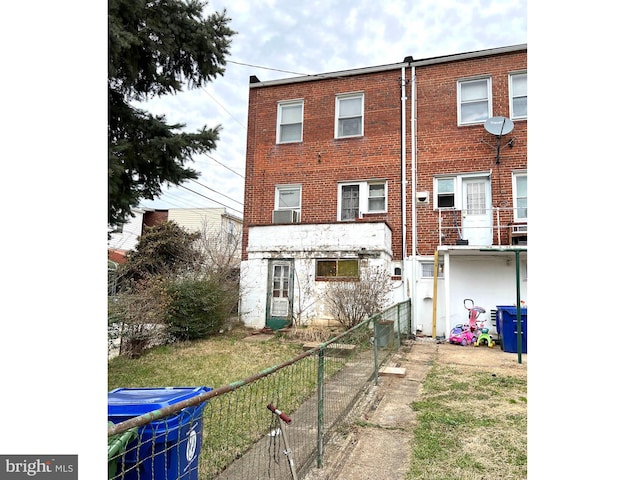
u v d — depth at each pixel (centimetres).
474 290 1062
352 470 328
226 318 1056
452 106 1134
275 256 1105
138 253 1505
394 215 1144
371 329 595
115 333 744
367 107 1209
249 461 321
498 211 1048
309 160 1241
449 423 426
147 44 645
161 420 195
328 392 402
